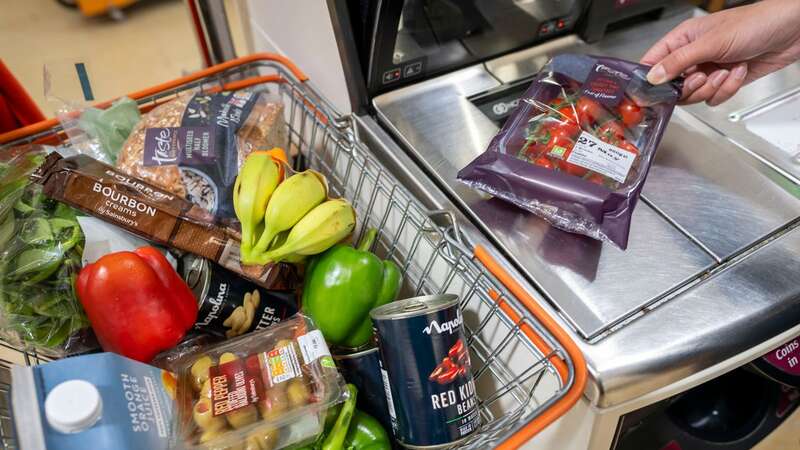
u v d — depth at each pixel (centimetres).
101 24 209
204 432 64
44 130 88
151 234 73
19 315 69
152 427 61
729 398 89
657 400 67
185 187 78
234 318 76
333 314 75
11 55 194
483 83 96
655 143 76
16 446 53
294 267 82
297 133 97
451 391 65
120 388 60
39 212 73
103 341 71
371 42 85
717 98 85
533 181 74
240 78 107
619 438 76
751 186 82
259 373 68
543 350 66
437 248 75
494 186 77
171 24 208
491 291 70
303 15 93
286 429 67
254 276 75
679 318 68
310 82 96
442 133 89
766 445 91
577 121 78
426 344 64
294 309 81
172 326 70
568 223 74
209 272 75
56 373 58
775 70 89
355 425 73
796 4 78
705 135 89
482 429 68
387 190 84
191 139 80
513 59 99
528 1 94
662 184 82
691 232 77
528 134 78
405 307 67
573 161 75
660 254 74
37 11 214
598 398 64
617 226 71
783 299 70
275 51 111
